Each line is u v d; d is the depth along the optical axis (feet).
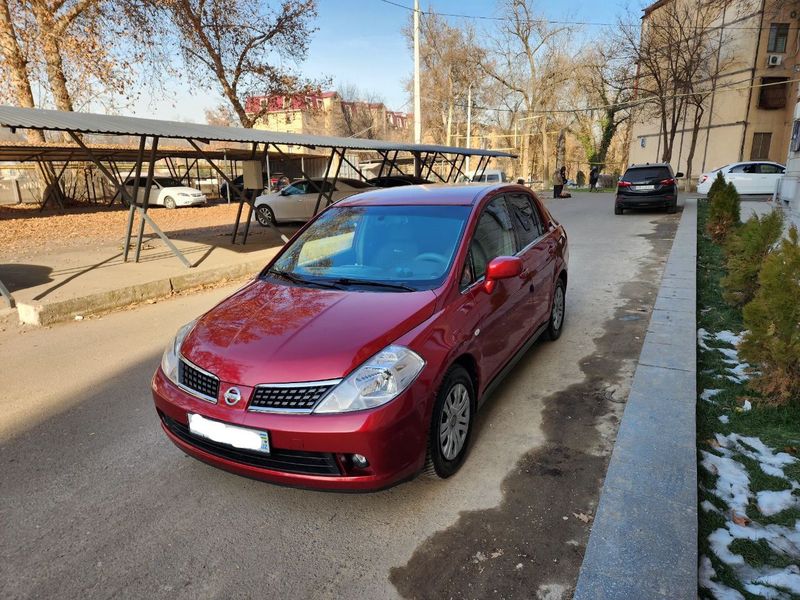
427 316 9.77
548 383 14.08
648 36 104.68
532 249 14.69
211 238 43.96
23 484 10.35
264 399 8.46
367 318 9.53
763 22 92.58
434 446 9.26
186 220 60.18
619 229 43.11
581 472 10.11
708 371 14.03
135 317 22.26
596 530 8.20
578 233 41.70
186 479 10.40
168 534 8.81
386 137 213.66
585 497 9.36
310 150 111.96
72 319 22.00
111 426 12.63
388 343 8.91
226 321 10.33
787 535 8.16
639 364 14.21
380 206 13.37
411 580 7.67
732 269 19.57
